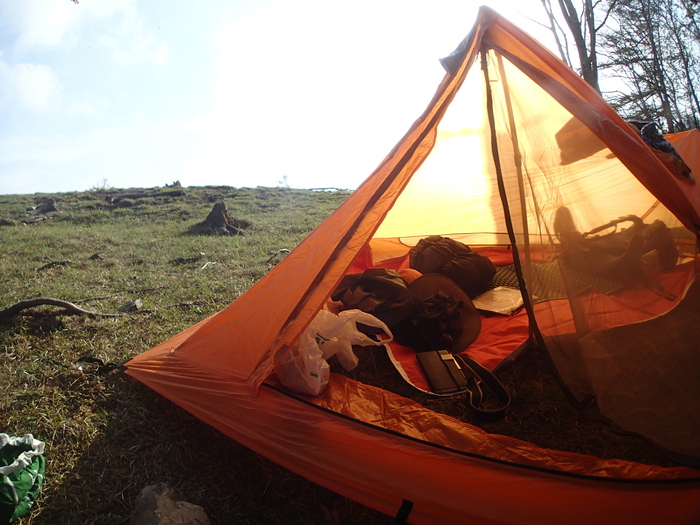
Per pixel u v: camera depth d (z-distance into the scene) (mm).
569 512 2053
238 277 6582
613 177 2926
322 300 2818
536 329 2846
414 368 3441
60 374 3662
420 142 3166
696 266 2609
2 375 3658
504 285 4820
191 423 3057
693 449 2221
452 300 3855
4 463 2545
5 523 2326
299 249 3398
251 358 2959
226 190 18922
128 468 2707
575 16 8945
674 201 2564
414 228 6281
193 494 2500
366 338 3500
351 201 3297
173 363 3355
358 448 2473
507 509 2102
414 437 2486
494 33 3170
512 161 3072
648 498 2076
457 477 2264
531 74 2854
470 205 5879
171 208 14852
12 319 4711
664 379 2414
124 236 10523
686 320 2498
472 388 3150
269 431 2686
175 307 5262
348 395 2951
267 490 2545
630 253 2699
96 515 2400
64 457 2795
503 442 2471
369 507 2377
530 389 3172
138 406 3227
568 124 2887
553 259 2877
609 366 2574
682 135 6176
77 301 5500
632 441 2596
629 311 2619
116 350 4133
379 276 4129
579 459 2324
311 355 3018
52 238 10156
